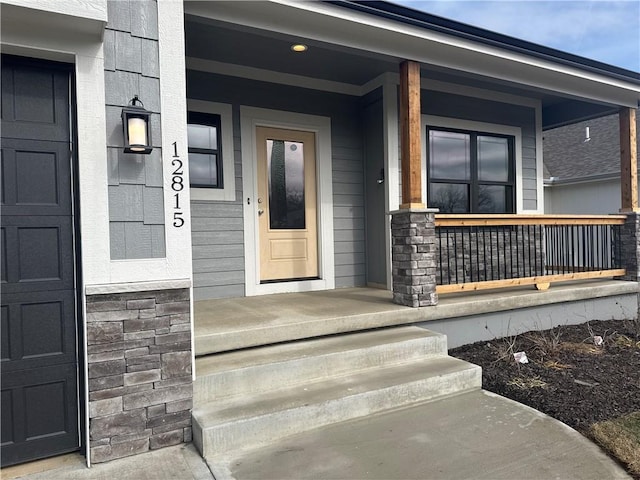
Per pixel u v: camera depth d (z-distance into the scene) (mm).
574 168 9773
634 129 5688
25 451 2350
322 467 2268
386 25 3629
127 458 2438
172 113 2652
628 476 2199
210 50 4301
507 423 2766
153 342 2551
